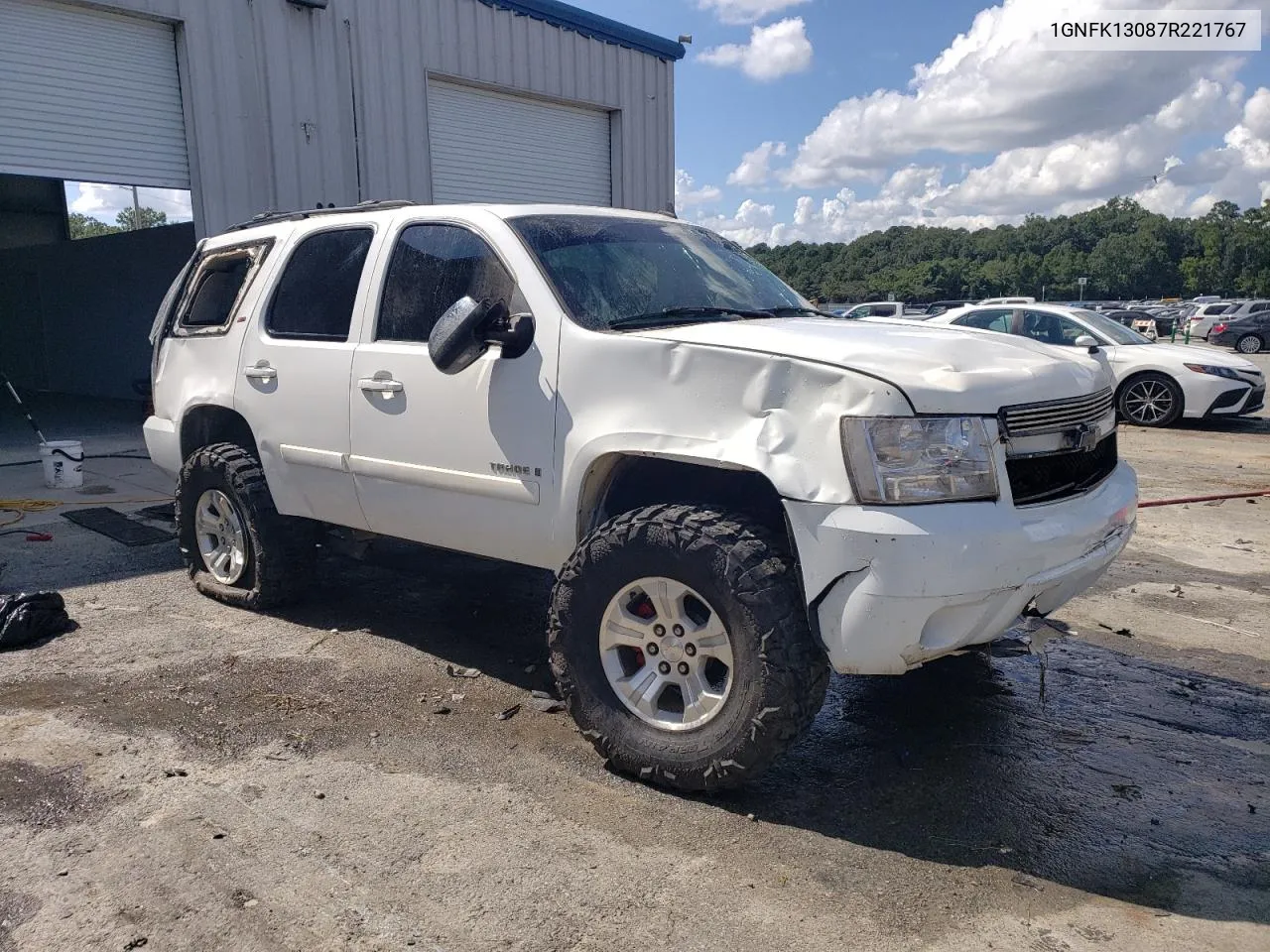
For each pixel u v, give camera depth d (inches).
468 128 505.0
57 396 770.2
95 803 125.7
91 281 736.3
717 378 123.1
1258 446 446.3
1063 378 128.8
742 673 120.6
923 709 161.3
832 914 104.8
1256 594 225.6
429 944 98.9
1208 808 129.6
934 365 119.6
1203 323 1393.9
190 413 206.2
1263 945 100.7
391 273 166.6
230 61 402.0
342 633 191.8
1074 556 124.0
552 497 139.9
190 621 198.2
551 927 101.9
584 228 159.8
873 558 110.9
